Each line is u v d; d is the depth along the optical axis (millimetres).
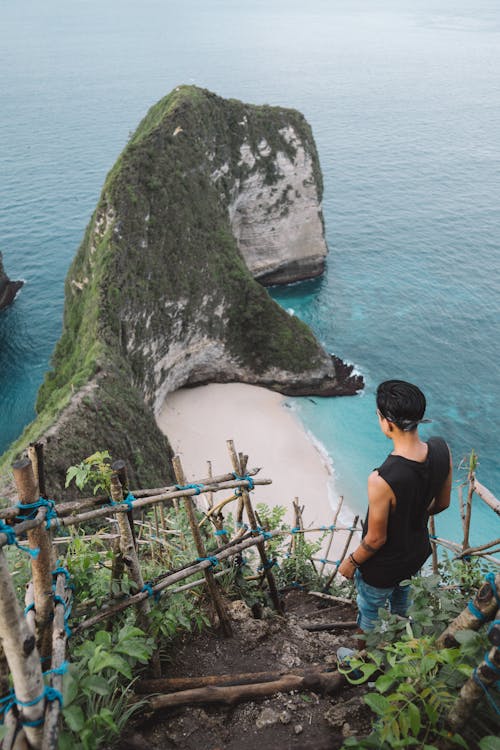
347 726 4824
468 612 4062
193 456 48969
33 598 4328
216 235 60750
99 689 3836
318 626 7207
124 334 47625
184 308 55125
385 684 3838
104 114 187500
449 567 6891
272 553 9250
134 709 4629
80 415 35719
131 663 4895
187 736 4730
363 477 46750
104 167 131375
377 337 67438
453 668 3854
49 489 30094
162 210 54844
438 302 74062
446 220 98812
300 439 51875
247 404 56969
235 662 5824
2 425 59031
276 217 77125
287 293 79062
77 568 5500
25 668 3223
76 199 112000
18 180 122562
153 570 7508
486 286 77438
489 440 51562
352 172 125250
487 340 66188
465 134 152500
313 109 189375
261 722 4891
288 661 5895
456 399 57125
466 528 6566
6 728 3154
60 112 190375
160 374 53562
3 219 102500
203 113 63969
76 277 57875
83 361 44594
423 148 141250
